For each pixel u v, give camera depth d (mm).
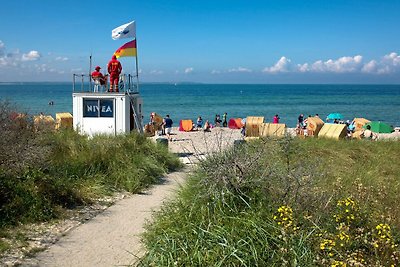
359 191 7910
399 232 6273
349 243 5629
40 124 12891
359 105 89125
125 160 12781
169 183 12484
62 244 7465
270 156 9336
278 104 91438
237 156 7988
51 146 12203
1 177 9023
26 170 9594
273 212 6559
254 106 83250
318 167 9516
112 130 17812
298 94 155875
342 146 15672
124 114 17828
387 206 7695
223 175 7473
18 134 10844
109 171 12000
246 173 7469
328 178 9141
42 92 158500
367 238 5922
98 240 7688
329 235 5789
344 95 147500
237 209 6879
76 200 9867
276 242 5820
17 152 9977
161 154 14633
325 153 14125
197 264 5590
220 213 6797
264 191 7156
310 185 7141
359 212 6465
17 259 6719
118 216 9148
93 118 17922
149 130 27531
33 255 6930
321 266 5316
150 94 148000
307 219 6176
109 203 10117
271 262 5496
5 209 8305
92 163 12023
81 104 17984
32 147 10602
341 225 5883
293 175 7160
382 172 12211
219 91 186875
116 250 7223
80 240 7676
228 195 7172
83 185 10719
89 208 9664
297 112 67875
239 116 59344
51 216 8711
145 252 6633
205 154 9656
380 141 17719
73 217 8953
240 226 6242
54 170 10477
